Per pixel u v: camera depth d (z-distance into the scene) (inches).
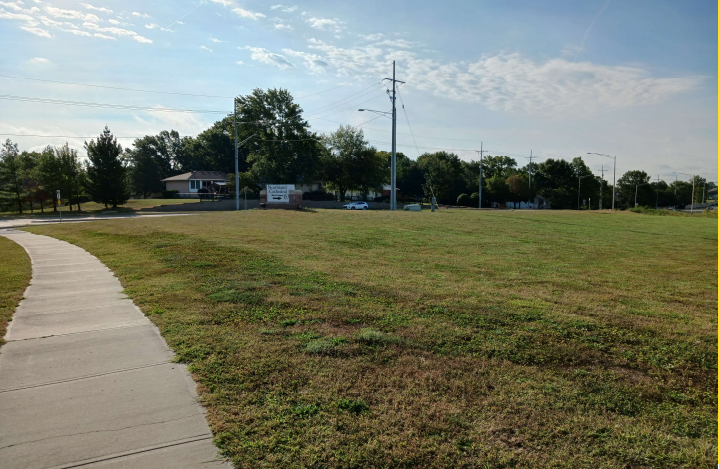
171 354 218.2
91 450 140.8
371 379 189.8
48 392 179.0
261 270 426.9
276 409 165.6
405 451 140.9
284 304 304.7
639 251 632.4
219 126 3528.5
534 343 235.8
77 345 230.4
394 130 1728.6
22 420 158.1
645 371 205.2
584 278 428.5
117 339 238.8
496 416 161.6
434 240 690.8
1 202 1800.0
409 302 314.0
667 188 5251.0
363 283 374.9
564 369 204.8
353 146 2733.8
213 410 165.0
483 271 451.8
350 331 250.1
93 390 180.7
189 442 145.9
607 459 137.6
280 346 225.5
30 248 642.2
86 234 804.0
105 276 414.0
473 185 3474.4
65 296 334.6
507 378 192.5
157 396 175.9
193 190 3189.0
